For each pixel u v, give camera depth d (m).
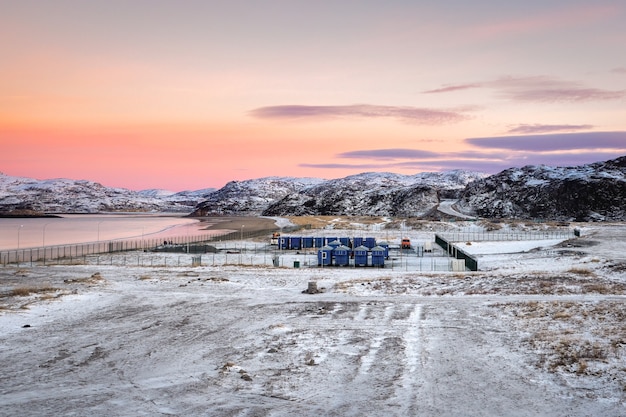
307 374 21.56
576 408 16.97
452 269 68.38
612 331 26.94
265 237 136.25
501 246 102.44
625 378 19.55
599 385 19.09
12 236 173.00
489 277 54.41
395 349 25.69
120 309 38.44
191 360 24.16
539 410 16.89
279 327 31.06
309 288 46.97
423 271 68.62
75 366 23.14
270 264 79.25
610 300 37.22
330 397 18.52
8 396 18.64
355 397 18.48
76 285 51.38
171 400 18.23
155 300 42.72
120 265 77.00
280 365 23.09
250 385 20.11
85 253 104.25
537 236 128.25
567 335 26.70
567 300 37.81
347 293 47.25
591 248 83.69
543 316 32.19
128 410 17.05
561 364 21.81
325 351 25.48
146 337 29.12
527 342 26.00
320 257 76.81
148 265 76.38
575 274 53.31
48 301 40.56
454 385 19.78
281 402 17.98
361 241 100.69
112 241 144.62
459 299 41.69
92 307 39.19
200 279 57.22
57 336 29.31
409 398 18.30
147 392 19.22
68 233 191.88
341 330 30.42
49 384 20.30
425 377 20.91
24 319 34.00
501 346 25.73
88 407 17.34
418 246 109.81
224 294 46.50
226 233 176.62
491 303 38.62
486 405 17.47
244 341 27.95
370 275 62.47
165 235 171.50
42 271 67.88
